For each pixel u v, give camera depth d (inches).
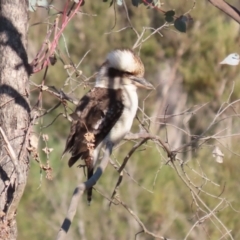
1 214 262.5
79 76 349.7
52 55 302.5
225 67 634.8
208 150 475.5
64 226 230.5
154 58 660.7
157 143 359.3
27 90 293.4
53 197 519.5
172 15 340.2
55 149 532.1
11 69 291.4
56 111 555.5
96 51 651.5
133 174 486.6
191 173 454.3
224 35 643.5
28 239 513.7
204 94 636.1
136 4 337.1
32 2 334.3
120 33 650.2
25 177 283.3
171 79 652.7
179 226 481.1
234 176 475.2
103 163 266.7
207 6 641.6
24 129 288.0
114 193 335.3
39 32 617.0
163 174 486.3
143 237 495.8
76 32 655.8
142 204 490.9
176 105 648.4
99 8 653.3
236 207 471.5
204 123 608.1
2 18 294.4
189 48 649.0
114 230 503.8
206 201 466.9
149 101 624.1
